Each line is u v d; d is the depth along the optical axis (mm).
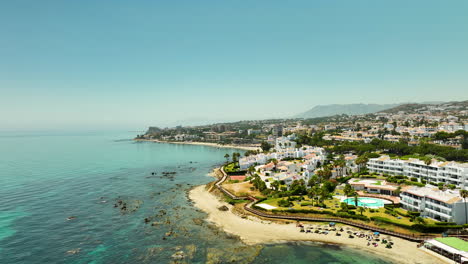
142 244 104750
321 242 103188
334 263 89000
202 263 89938
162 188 196750
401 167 186625
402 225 105125
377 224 110188
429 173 168625
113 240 108750
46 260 94438
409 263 86375
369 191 156500
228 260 91625
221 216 135125
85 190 189750
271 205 142375
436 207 111125
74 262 92938
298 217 124688
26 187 197750
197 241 106312
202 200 164875
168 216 135500
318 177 175875
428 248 93438
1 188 194875
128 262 91938
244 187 186250
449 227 100000
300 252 96375
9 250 101750
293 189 162750
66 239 110375
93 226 123438
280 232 113062
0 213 141500
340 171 192875
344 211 123125
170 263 90438
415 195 119562
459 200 106812
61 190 189375
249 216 132750
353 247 98312
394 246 96750
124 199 167000
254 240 106375
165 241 106812
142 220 130250
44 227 122875
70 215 138125
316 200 141250
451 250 86250
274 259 92000
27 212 143000
